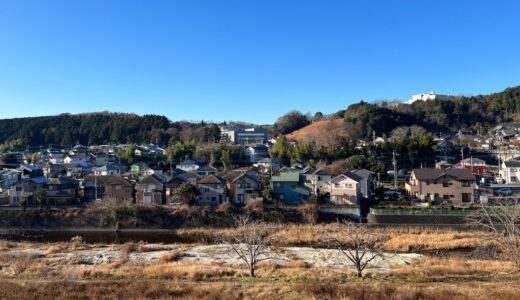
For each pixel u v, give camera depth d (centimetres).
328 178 5453
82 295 1692
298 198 4994
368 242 2550
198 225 4303
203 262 2772
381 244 3300
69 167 7844
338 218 4359
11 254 2970
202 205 4656
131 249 3247
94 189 5512
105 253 3127
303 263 2673
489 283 1888
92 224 4347
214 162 8206
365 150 7681
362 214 4525
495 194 5128
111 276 2209
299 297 1617
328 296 1623
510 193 5156
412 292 1616
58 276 2227
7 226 4328
